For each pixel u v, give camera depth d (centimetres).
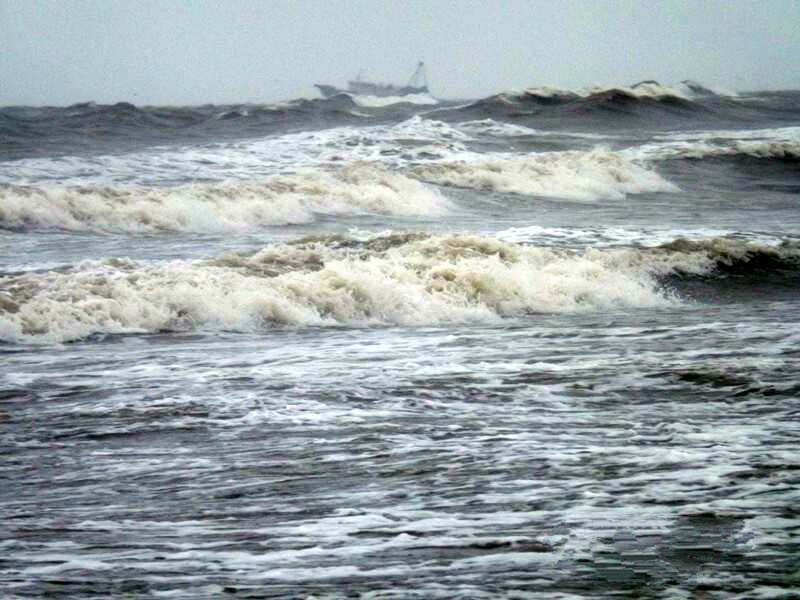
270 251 5984
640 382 3431
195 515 2152
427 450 2630
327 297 4922
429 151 13100
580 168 11575
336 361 3834
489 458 2530
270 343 4269
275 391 3322
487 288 5228
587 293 5459
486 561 1823
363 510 2147
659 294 5688
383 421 2953
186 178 10375
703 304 5512
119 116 17238
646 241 7075
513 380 3481
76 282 4991
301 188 9362
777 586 1705
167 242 7231
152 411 3084
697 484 2262
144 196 8494
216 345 4219
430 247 6047
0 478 2466
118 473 2495
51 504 2259
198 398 3238
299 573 1786
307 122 18325
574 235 7344
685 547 1873
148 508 2211
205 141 14688
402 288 5106
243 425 2923
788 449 2569
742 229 7956
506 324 4784
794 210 9644
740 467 2394
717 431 2789
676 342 4175
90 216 8038
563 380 3475
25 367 3756
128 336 4403
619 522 2016
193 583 1747
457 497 2217
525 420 2955
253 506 2202
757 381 3406
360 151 12912
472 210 9588
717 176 12581
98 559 1875
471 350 4059
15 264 5928
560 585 1712
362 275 5138
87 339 4331
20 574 1795
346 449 2659
